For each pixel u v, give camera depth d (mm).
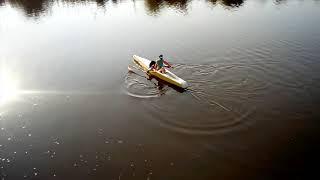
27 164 9734
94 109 12617
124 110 12367
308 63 15445
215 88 13422
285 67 15117
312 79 13805
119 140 10609
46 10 33250
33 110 12781
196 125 11062
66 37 22812
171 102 12648
